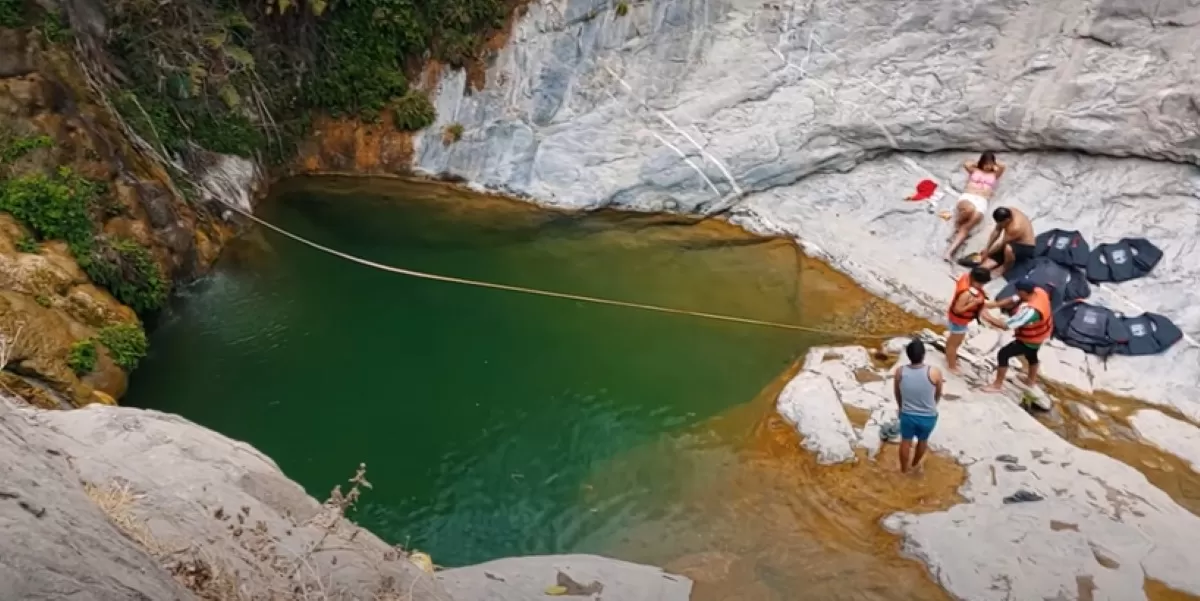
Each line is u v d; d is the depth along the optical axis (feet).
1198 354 32.48
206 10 38.83
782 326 35.14
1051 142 38.29
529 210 41.68
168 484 17.43
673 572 25.43
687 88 42.04
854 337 34.42
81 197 31.42
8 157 30.89
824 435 29.45
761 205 41.01
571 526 27.27
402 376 32.78
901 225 39.14
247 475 19.65
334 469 28.99
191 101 39.11
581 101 42.60
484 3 42.98
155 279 32.96
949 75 39.27
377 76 42.83
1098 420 30.63
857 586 24.76
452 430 30.78
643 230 40.68
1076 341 33.24
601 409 31.73
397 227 40.27
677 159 41.24
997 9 38.58
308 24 42.04
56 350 27.63
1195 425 30.58
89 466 15.69
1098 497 26.96
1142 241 35.76
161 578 11.94
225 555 15.05
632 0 42.06
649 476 28.99
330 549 18.01
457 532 27.04
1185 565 24.71
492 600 21.74
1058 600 23.75
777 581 25.07
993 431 29.35
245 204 39.83
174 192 36.35
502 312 35.88
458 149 42.93
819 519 27.04
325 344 33.86
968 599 24.02
